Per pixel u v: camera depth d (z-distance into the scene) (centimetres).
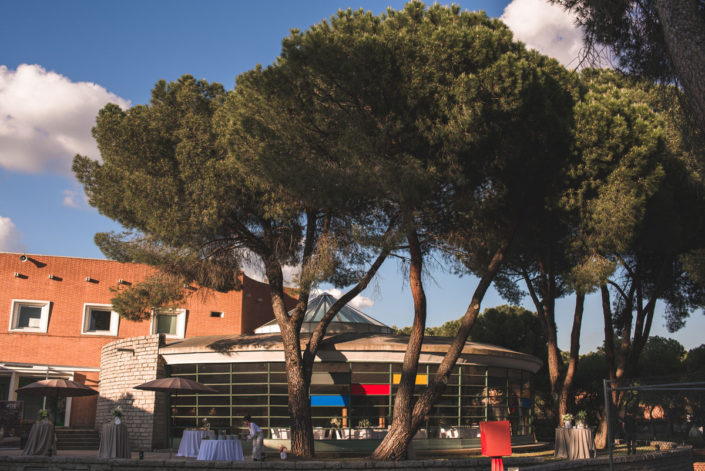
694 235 2102
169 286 2077
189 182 1806
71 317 3391
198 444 1900
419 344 1752
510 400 2530
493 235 1778
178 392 2062
